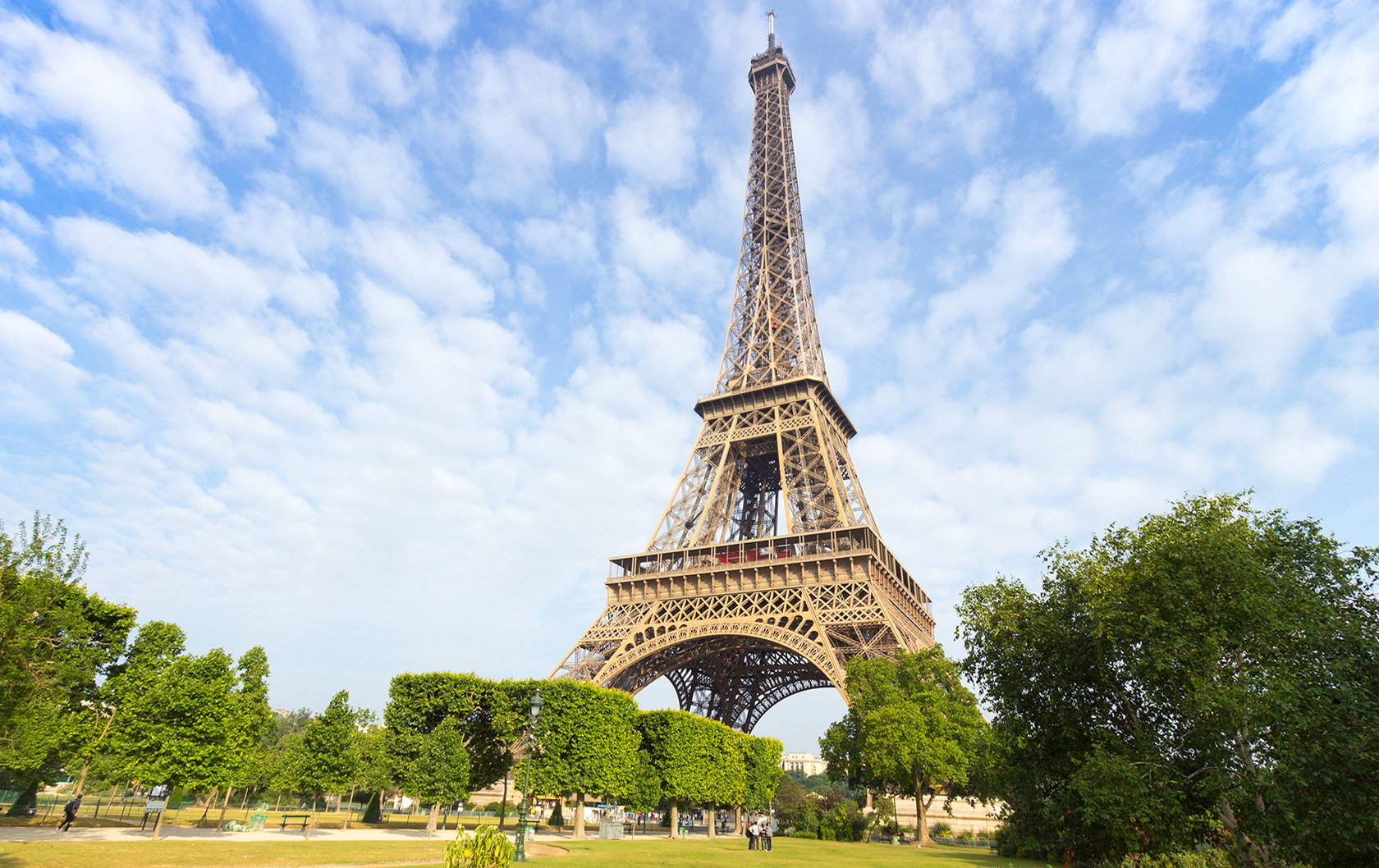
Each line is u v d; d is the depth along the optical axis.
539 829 93.38
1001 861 64.31
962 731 93.06
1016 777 44.06
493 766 79.69
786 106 172.00
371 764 92.44
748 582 104.12
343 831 73.38
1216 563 34.72
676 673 128.50
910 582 117.19
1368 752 27.42
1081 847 41.09
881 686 88.75
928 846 91.19
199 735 58.81
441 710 75.25
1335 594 34.38
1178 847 38.06
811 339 138.50
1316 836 28.53
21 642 38.19
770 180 159.00
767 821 73.69
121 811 86.69
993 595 45.38
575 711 78.62
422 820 102.19
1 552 38.69
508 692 77.12
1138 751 36.59
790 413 124.00
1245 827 31.41
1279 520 37.06
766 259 149.00
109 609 66.00
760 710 141.75
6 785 82.44
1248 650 34.62
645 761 92.56
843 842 95.88
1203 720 33.16
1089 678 41.22
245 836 61.59
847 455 129.50
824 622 95.06
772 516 138.00
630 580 111.81
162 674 63.62
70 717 61.44
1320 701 29.33
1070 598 41.88
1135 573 37.19
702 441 128.75
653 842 78.44
